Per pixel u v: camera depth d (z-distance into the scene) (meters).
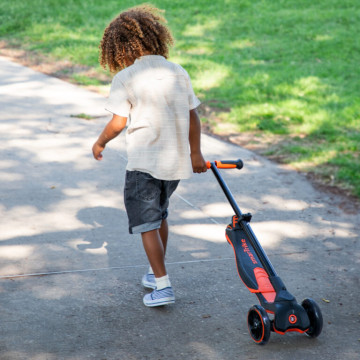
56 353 2.74
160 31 3.15
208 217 4.51
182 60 10.28
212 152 6.01
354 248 4.05
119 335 2.92
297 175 5.47
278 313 2.73
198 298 3.32
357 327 3.05
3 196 4.69
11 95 7.77
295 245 4.07
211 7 14.81
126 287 3.42
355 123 7.04
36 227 4.18
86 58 10.30
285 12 14.30
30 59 10.19
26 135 6.21
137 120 3.03
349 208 4.75
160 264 3.15
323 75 9.55
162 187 3.14
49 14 13.61
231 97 8.22
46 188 4.90
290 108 7.61
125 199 3.13
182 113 3.08
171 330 2.98
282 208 4.73
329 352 2.81
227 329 3.01
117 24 3.12
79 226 4.23
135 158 3.02
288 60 10.64
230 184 5.22
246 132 6.81
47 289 3.34
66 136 6.26
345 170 5.50
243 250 3.13
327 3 14.95
